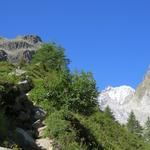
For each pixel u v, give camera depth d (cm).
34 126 2522
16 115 2416
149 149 5981
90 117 4909
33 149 2259
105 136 4178
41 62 8356
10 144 2075
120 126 6262
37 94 3575
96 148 3072
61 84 3903
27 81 3164
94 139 3189
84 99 4147
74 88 4062
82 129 2975
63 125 2564
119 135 5559
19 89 2500
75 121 2873
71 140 2539
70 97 3969
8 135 2155
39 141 2383
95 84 4319
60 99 3850
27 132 2398
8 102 2356
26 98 2595
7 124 2230
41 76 7075
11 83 2428
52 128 2517
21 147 2170
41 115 2641
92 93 4256
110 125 5594
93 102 4331
